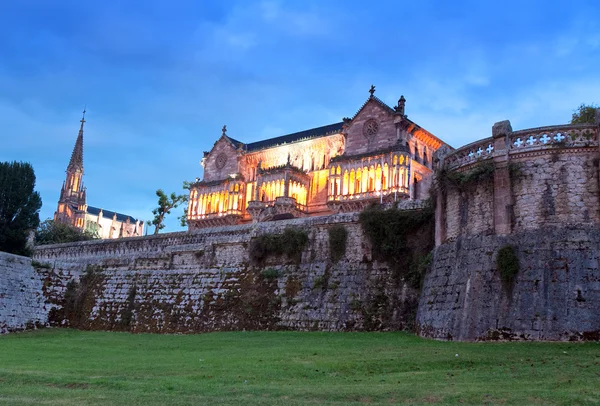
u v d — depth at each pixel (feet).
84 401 50.03
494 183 90.74
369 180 264.93
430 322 95.45
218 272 141.69
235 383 58.59
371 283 118.73
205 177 342.23
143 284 151.64
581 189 84.28
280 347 90.68
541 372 57.11
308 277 127.13
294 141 309.42
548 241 83.46
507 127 91.40
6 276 145.79
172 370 69.26
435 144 284.41
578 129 86.48
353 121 281.74
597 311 77.30
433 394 49.34
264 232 139.64
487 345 77.51
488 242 88.99
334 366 67.15
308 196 298.15
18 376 65.26
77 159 587.27
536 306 80.69
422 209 116.78
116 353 94.22
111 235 609.01
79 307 157.79
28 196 216.13
